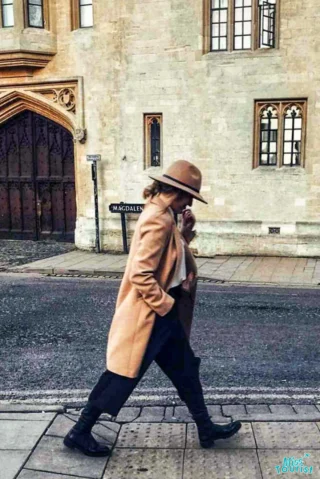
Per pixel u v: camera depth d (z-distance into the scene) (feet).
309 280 31.73
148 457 10.90
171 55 40.40
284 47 37.96
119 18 41.27
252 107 39.17
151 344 10.44
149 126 42.22
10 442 11.49
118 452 11.11
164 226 10.14
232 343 19.57
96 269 35.19
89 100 42.98
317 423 12.34
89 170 43.65
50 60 43.88
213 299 27.02
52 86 43.86
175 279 10.53
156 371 16.81
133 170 42.57
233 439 11.57
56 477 10.15
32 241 48.39
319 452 11.00
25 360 17.81
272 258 39.40
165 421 12.56
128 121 42.19
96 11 41.88
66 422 12.51
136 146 42.27
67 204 47.37
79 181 44.16
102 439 11.62
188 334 11.14
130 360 10.35
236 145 39.81
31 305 25.68
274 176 39.24
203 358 17.90
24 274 34.68
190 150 40.88
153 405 13.87
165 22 40.22
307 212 38.93
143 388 15.23
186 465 10.57
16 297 27.53
